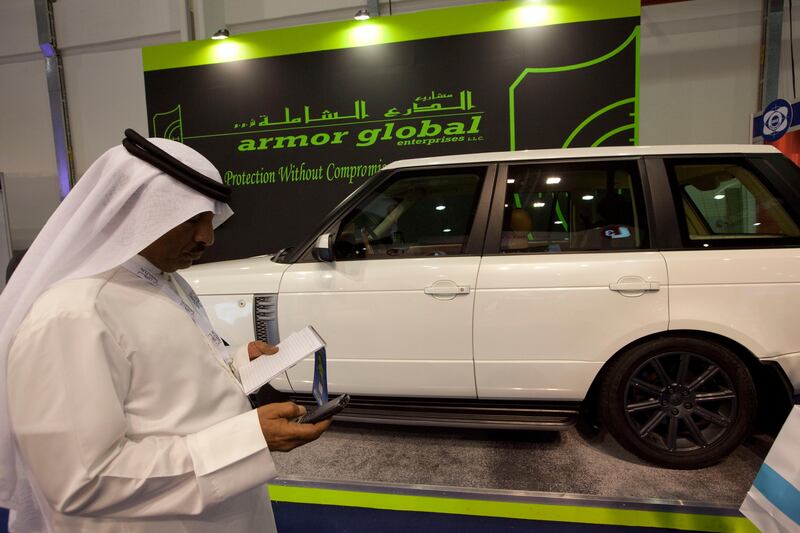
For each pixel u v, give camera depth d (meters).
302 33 4.57
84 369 0.63
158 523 0.75
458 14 4.23
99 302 0.69
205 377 0.80
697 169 2.04
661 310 1.89
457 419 2.11
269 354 1.11
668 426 2.00
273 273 2.24
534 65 4.16
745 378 1.91
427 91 4.41
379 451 2.24
